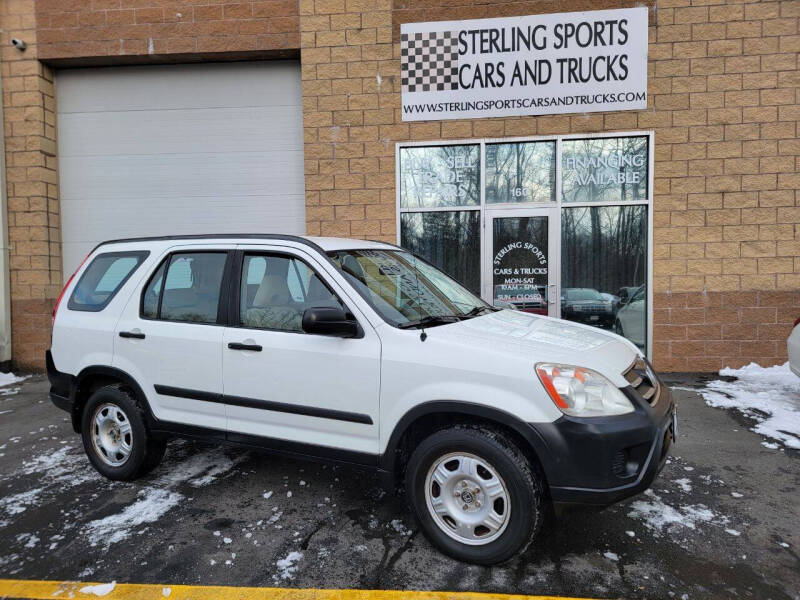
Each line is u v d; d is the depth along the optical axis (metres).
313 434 3.42
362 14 7.62
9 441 5.25
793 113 7.01
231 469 4.41
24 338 8.41
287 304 3.59
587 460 2.75
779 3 6.95
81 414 4.39
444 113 7.58
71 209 8.70
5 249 8.26
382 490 3.99
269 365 3.49
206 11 7.98
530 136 7.46
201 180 8.50
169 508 3.74
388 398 3.15
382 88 7.66
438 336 3.15
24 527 3.52
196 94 8.45
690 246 7.30
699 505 3.68
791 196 7.07
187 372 3.79
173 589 2.85
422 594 2.77
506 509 2.87
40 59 8.23
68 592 2.85
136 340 4.01
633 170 7.40
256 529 3.45
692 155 7.22
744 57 7.05
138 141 8.55
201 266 3.92
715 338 7.32
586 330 3.79
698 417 5.48
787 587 2.80
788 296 7.16
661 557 3.08
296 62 8.28
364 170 7.75
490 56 7.44
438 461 3.07
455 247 7.75
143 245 4.25
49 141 8.48
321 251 3.57
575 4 7.24
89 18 8.12
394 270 3.91
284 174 8.39
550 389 2.82
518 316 4.03
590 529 3.38
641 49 7.19
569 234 7.57
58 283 8.64
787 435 4.97
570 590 2.79
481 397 2.90
